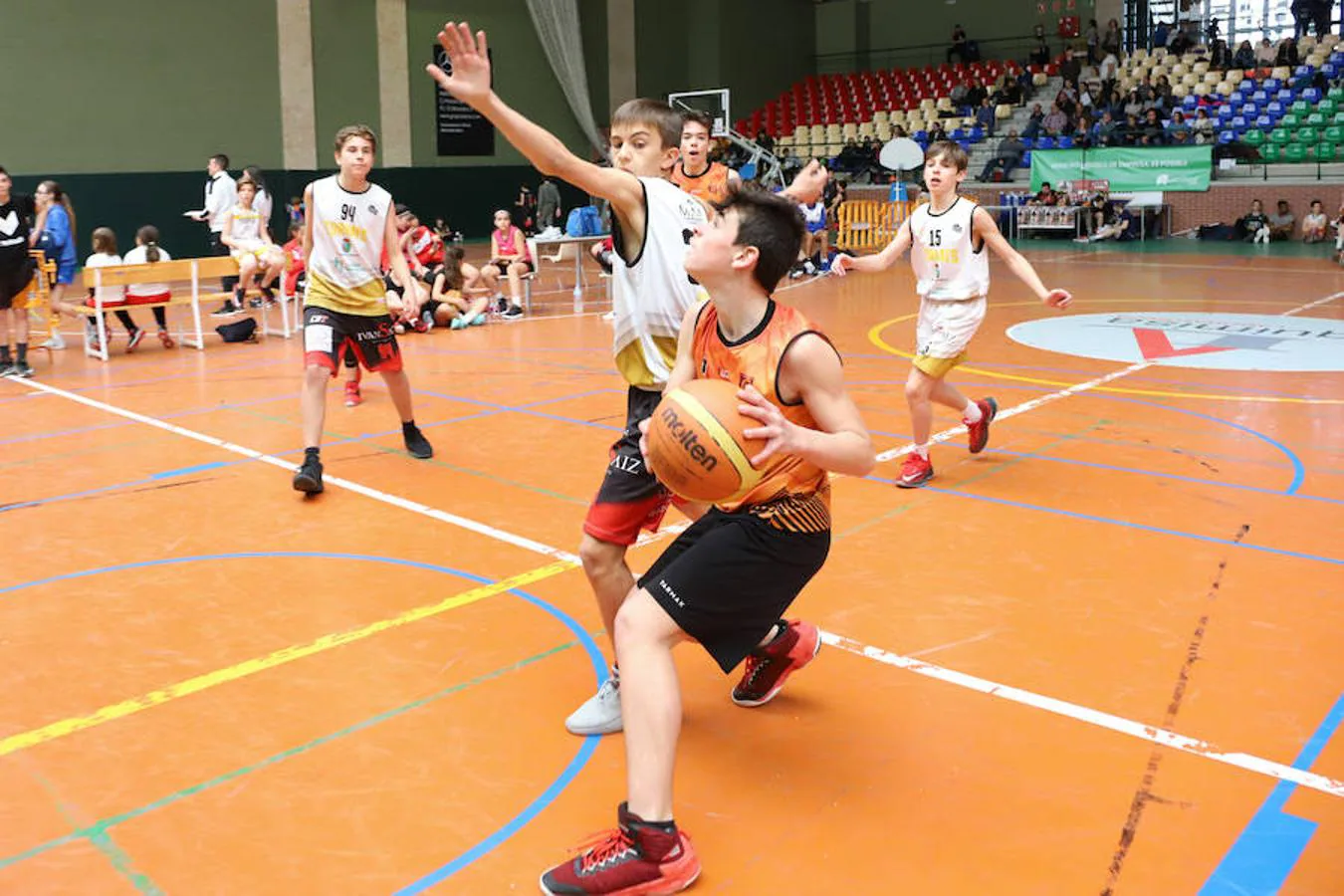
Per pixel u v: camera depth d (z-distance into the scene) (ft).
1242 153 83.10
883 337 40.93
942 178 20.20
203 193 79.56
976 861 9.50
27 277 33.53
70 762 11.22
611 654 13.78
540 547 17.75
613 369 34.30
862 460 9.36
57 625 14.71
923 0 114.52
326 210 21.12
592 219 53.36
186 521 19.19
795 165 93.81
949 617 14.70
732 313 9.84
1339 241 65.00
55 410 28.73
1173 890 9.07
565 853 9.62
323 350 21.04
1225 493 20.26
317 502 20.27
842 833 9.94
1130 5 105.09
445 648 13.96
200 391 31.35
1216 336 39.37
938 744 11.50
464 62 10.09
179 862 9.51
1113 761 11.12
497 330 43.88
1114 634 14.12
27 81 71.31
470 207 95.50
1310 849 9.59
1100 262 67.97
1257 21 102.42
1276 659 13.34
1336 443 23.81
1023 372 32.96
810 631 12.13
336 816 10.21
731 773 10.97
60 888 9.16
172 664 13.51
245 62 80.89
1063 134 90.38
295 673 13.25
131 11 75.20
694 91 110.01
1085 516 19.02
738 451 8.91
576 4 97.19
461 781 10.84
